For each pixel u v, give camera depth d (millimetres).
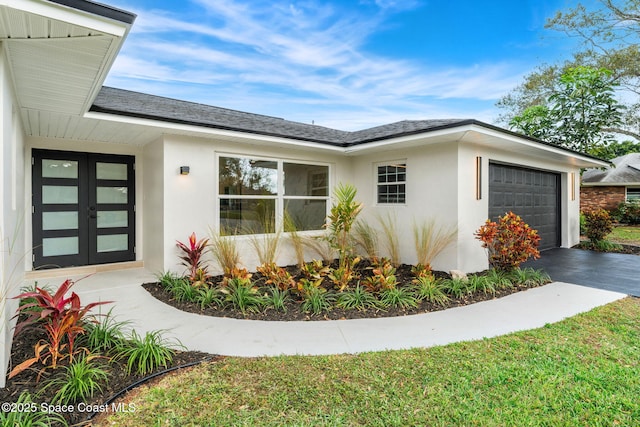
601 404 2359
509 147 7000
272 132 6539
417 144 6566
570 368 2861
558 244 10211
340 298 4637
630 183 16094
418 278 5516
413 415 2234
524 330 3725
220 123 6051
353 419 2193
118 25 2400
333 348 3271
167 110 6148
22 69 2967
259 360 2994
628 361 3000
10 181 2975
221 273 6320
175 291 4902
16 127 3744
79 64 2883
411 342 3416
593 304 4641
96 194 6648
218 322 3947
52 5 2145
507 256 5824
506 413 2258
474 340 3457
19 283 4301
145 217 6852
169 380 2627
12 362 2711
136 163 7055
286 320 4051
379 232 7625
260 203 6922
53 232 6207
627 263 7629
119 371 2689
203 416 2201
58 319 2635
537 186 9102
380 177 7750
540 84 17656
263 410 2275
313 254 7387
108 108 4645
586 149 15305
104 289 5191
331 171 8008
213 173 6250
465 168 6352
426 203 6711
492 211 7359
